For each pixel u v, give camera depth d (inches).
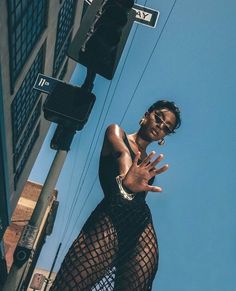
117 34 90.3
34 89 181.3
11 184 876.6
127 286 62.3
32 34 658.8
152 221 69.2
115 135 70.8
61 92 114.5
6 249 1524.4
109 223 62.9
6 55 511.8
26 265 246.5
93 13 93.9
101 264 60.7
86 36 92.7
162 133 75.1
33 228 250.4
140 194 67.4
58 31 858.1
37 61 778.8
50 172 258.8
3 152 621.6
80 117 112.7
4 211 791.7
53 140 126.4
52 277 1465.3
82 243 61.7
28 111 831.1
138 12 155.0
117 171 66.5
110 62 94.4
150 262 65.0
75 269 59.6
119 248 63.3
